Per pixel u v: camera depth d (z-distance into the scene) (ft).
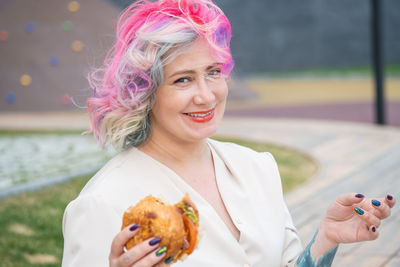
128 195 4.91
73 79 48.67
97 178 5.06
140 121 5.19
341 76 73.10
